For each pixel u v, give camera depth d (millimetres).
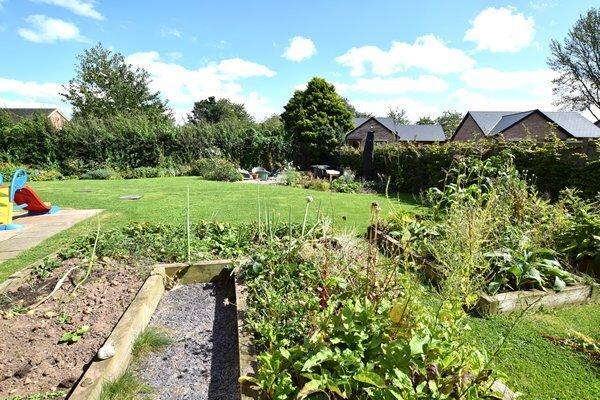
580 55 29719
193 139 17656
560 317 2895
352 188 10945
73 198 9047
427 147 10023
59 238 5277
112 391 2027
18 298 2988
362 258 2740
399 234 4008
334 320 1930
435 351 1629
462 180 4875
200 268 3738
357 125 26750
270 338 2150
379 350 1740
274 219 5078
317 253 3111
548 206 4262
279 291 2773
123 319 2600
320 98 18688
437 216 4285
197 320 3039
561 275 3193
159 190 10547
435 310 2061
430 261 3289
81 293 3088
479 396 1625
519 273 3043
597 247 3564
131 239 4289
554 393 2029
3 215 5992
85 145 16578
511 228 3521
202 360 2498
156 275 3443
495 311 2869
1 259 4371
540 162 7168
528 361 2320
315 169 16250
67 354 2256
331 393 1648
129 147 17047
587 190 6395
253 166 18234
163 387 2221
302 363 1789
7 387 1972
